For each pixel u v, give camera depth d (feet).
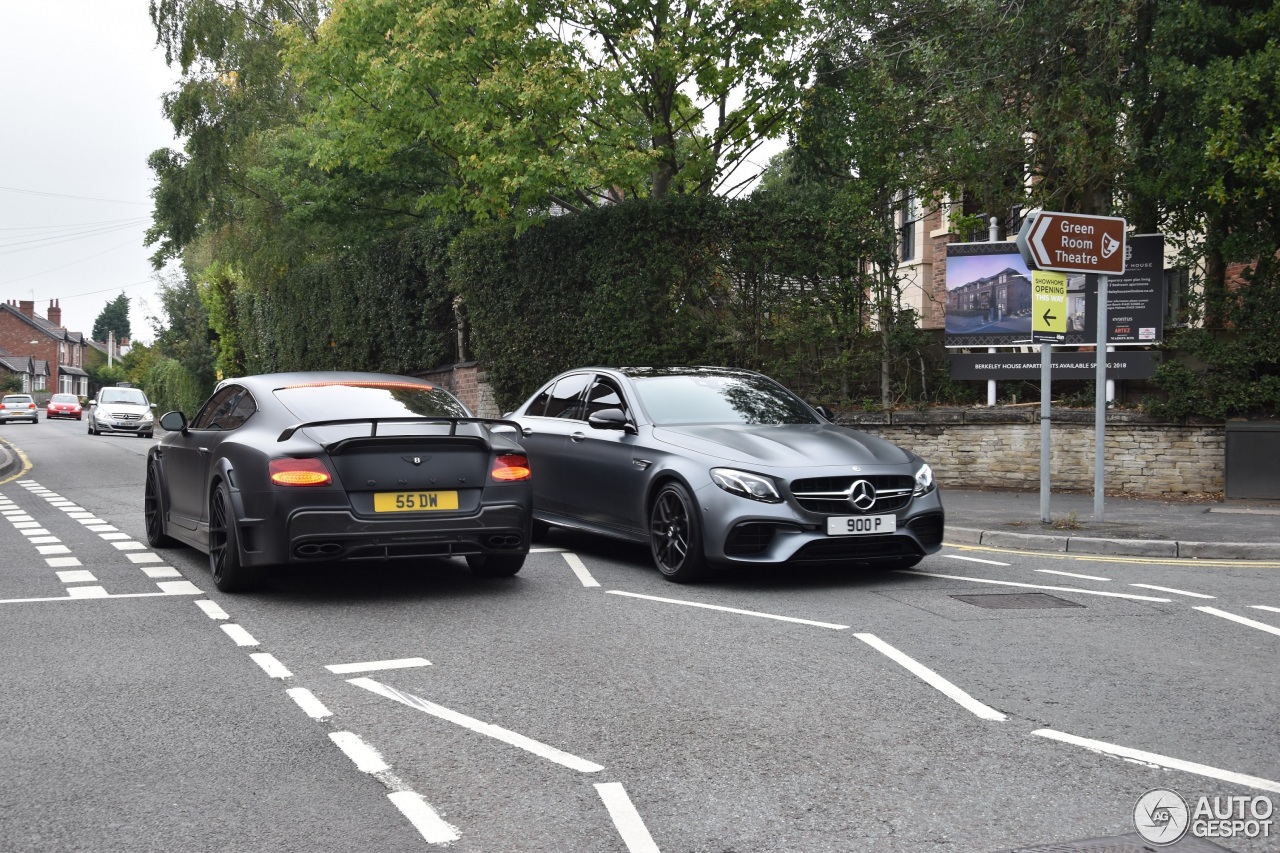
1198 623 22.54
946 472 51.67
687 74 57.57
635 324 55.21
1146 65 47.19
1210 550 32.22
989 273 51.72
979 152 49.60
